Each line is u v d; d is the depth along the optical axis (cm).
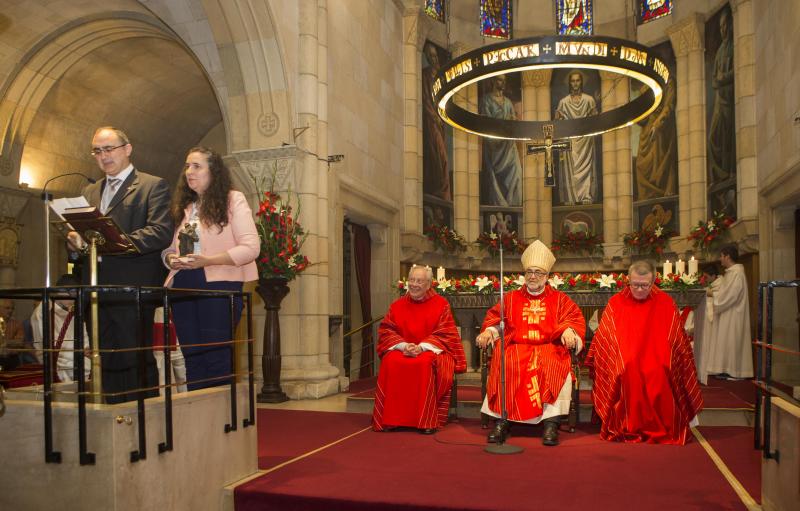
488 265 1498
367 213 1080
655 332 528
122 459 312
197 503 361
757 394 349
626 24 1508
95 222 336
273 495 372
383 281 1175
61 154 1116
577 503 346
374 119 1127
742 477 399
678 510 335
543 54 773
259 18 817
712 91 1313
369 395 734
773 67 1012
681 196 1379
